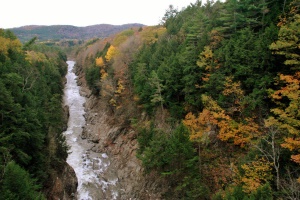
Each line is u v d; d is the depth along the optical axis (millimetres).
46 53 92438
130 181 30312
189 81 28578
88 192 28891
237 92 22391
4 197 14383
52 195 24250
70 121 52250
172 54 34875
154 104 34344
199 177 21688
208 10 44719
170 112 31984
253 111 22203
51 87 54312
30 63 51188
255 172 16734
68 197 26719
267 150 18094
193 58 29281
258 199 13930
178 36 42750
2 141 19531
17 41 53781
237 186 16922
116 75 47219
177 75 31031
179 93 31828
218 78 24734
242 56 23109
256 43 22672
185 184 21125
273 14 25266
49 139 27000
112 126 43125
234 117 23656
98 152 39469
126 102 44125
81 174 32406
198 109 28250
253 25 27547
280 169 17297
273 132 16750
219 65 26016
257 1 28250
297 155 15172
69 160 35656
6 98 22109
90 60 82375
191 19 44594
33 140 22969
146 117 37375
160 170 26375
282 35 19438
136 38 61469
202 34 32594
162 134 26562
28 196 16141
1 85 22406
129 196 28219
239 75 23875
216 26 32875
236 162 21516
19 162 21406
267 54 21109
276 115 20203
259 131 20734
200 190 20094
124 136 38625
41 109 31250
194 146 25203
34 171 22688
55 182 25703
